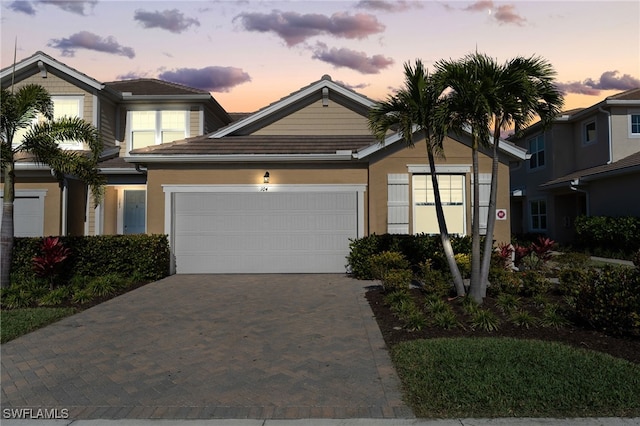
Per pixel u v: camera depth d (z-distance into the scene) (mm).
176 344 5570
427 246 9797
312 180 11211
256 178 11156
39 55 13516
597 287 5824
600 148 18219
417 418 3600
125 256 9883
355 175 11211
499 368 4387
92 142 9383
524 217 23203
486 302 7086
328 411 3748
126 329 6230
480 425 3467
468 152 10930
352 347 5371
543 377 4164
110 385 4336
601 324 5707
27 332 6090
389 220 10984
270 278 10320
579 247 17234
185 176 11133
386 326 6215
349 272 11078
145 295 8453
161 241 10391
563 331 5785
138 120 15023
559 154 20281
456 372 4301
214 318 6785
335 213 11188
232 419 3635
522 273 8102
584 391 3887
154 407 3869
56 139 9102
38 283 8938
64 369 4754
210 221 11141
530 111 6797
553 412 3637
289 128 13430
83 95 13797
